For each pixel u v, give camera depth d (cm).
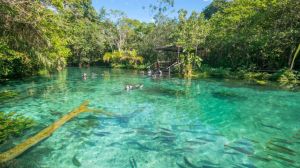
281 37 2172
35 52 991
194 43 2959
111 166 607
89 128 902
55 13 994
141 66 4309
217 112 1164
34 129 862
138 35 5778
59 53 2605
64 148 714
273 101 1387
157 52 4416
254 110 1195
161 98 1517
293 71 2164
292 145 740
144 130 885
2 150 672
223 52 3256
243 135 837
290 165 602
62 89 1872
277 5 2247
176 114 1125
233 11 2911
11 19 730
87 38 5312
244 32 2673
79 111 1118
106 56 5266
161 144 752
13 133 804
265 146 731
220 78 2572
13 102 1355
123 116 1079
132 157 660
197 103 1362
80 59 5444
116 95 1622
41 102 1364
